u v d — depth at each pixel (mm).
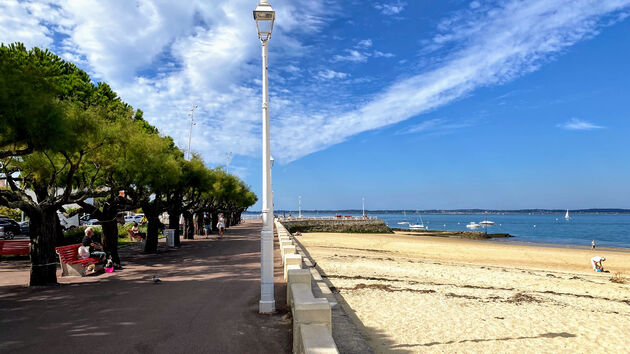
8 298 9680
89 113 11484
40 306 8805
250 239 32656
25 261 17297
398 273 18688
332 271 18000
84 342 6305
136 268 15289
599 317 10961
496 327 9570
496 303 12383
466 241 59781
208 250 22875
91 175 16500
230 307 8766
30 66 8797
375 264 21406
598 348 8266
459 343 8242
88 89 19453
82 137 11008
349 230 83688
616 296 15328
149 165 16156
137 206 17672
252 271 14469
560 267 28391
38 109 7930
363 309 10844
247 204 74000
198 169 25969
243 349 6012
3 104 7332
